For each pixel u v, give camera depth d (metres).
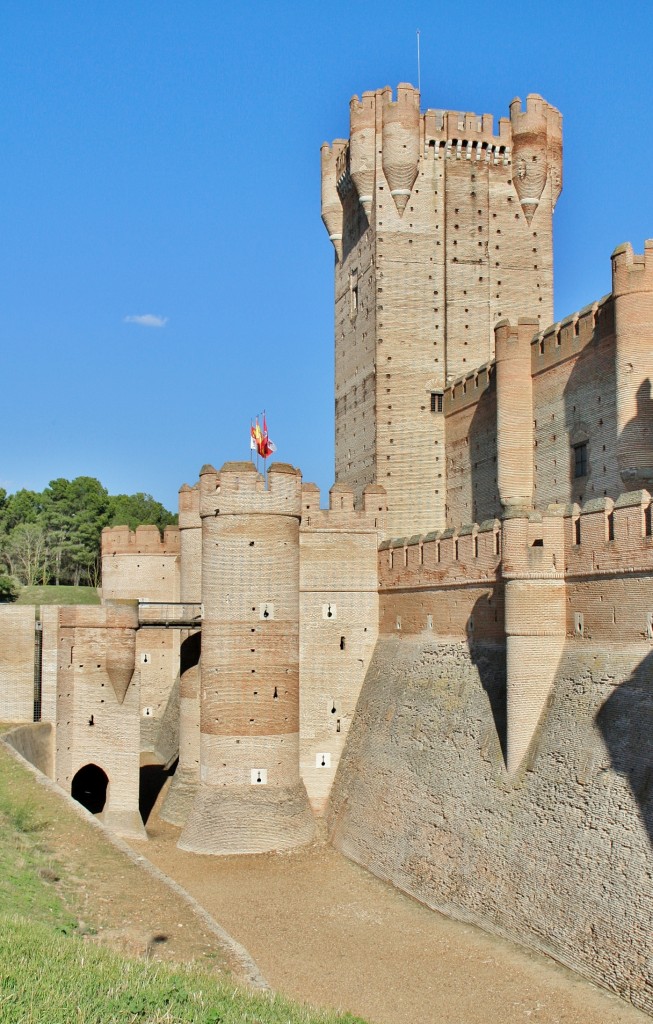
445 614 53.72
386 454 68.25
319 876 50.97
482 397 62.91
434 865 46.16
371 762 55.91
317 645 61.47
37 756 55.34
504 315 69.88
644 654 38.16
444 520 67.81
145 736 83.25
